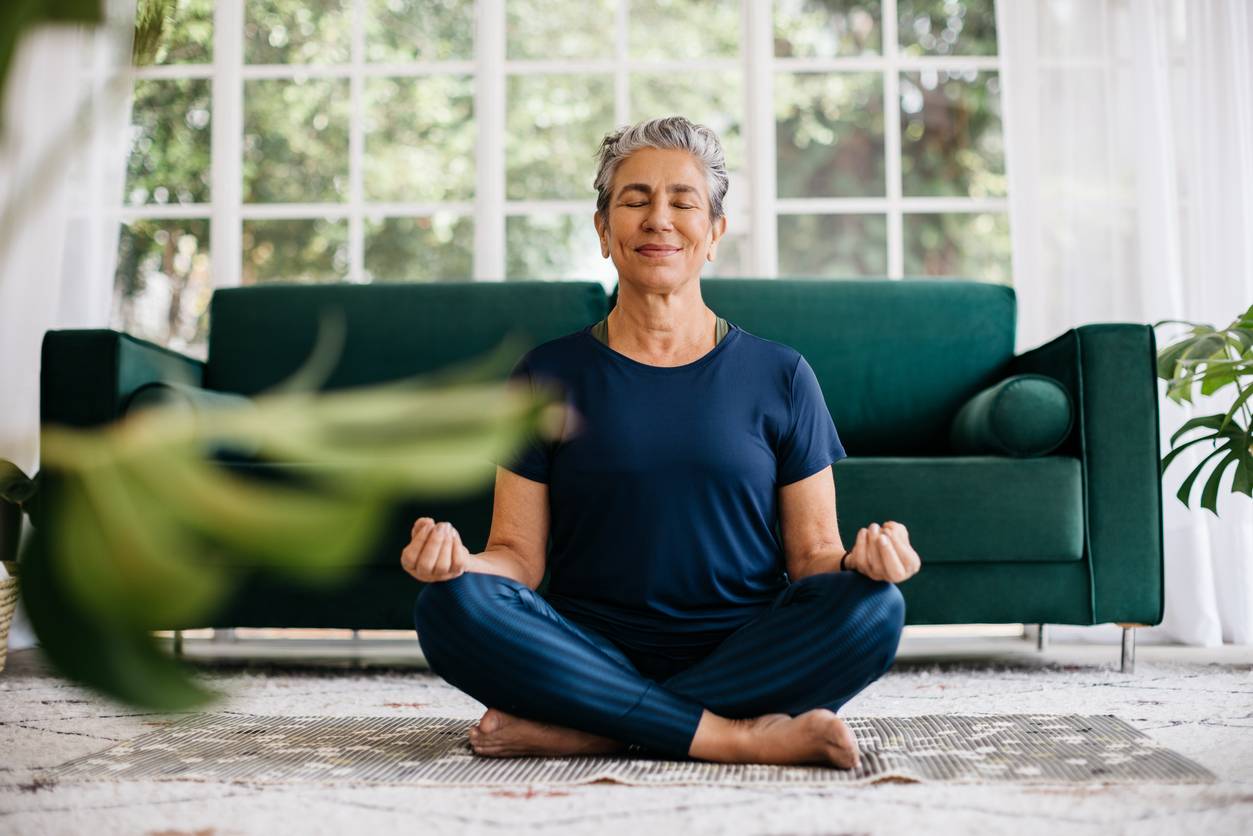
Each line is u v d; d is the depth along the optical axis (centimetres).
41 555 15
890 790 138
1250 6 349
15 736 190
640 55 394
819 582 161
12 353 335
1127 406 268
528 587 166
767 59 389
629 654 171
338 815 129
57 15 17
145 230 390
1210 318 345
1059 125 363
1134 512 266
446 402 16
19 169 18
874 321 335
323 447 15
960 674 269
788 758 152
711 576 172
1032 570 265
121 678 14
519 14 394
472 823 125
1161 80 353
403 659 312
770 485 176
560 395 17
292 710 216
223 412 16
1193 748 170
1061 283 362
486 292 342
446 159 393
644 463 171
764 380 179
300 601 263
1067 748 165
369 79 394
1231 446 279
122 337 276
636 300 179
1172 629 330
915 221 390
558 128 393
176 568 14
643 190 177
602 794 138
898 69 391
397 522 264
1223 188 346
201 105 391
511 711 158
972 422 287
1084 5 362
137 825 124
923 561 265
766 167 388
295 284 346
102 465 15
